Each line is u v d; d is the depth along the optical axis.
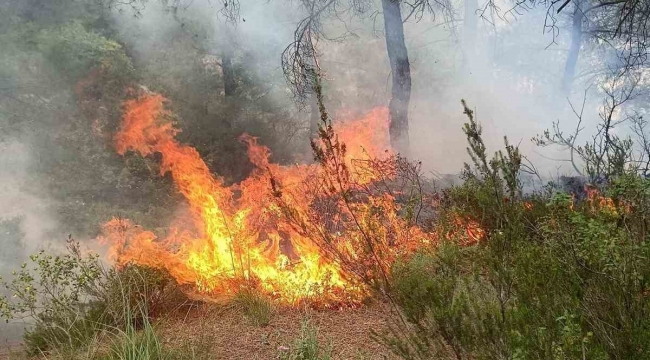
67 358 3.57
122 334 3.68
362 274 3.81
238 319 4.15
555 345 2.31
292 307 4.36
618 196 3.58
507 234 2.95
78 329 3.99
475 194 4.56
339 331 3.78
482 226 4.36
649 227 3.14
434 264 4.17
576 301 2.52
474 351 2.63
